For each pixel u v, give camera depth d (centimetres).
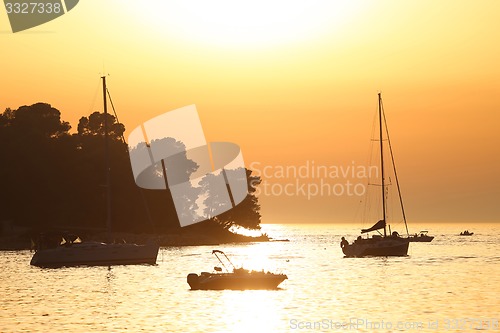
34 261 18750
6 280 16212
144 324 10200
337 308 11650
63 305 12112
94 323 10281
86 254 19050
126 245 19450
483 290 14088
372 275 17425
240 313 11138
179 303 12212
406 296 13138
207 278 13888
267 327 9988
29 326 10081
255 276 13812
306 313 11150
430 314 11038
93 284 15350
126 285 15112
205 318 10694
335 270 19062
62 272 18075
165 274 17675
